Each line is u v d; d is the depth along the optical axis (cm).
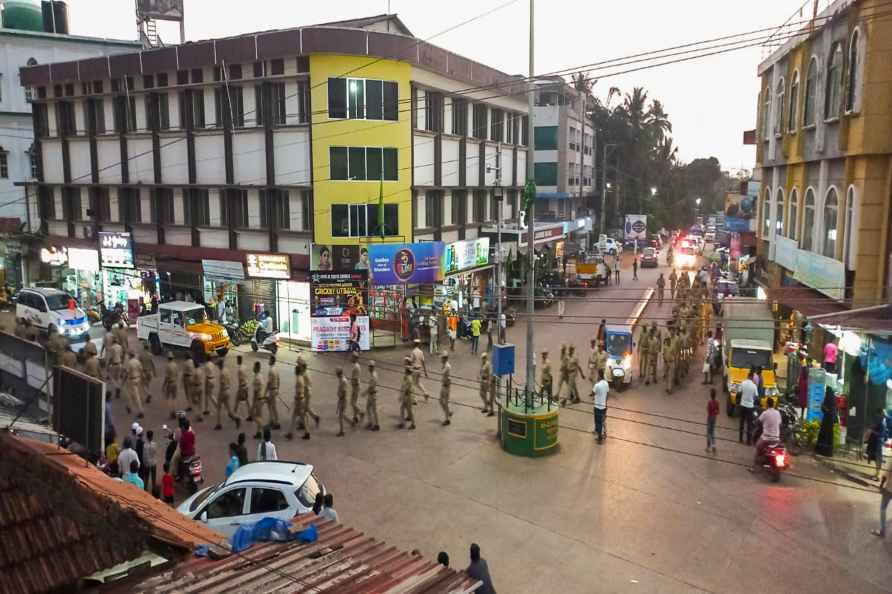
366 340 2894
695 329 2948
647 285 4956
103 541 516
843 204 2014
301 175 3080
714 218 11125
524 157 4697
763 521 1381
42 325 2814
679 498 1495
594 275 4656
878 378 1614
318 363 2723
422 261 2995
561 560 1229
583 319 3675
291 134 3067
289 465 1281
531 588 1138
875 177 1867
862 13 1866
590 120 7788
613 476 1620
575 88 7094
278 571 655
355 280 2856
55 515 515
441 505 1455
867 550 1260
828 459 1698
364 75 3030
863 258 1897
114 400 2214
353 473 1630
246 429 1953
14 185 4475
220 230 3378
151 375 2250
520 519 1391
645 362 2509
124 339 2369
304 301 3075
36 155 4119
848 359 1780
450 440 1872
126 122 3628
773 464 1579
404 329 3044
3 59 4375
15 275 4350
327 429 1958
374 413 1948
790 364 2148
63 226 4100
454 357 2853
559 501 1479
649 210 8481
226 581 621
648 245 7406
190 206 3459
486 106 4050
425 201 3422
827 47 2153
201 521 1184
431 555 1245
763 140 3119
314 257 3023
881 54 1805
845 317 1636
